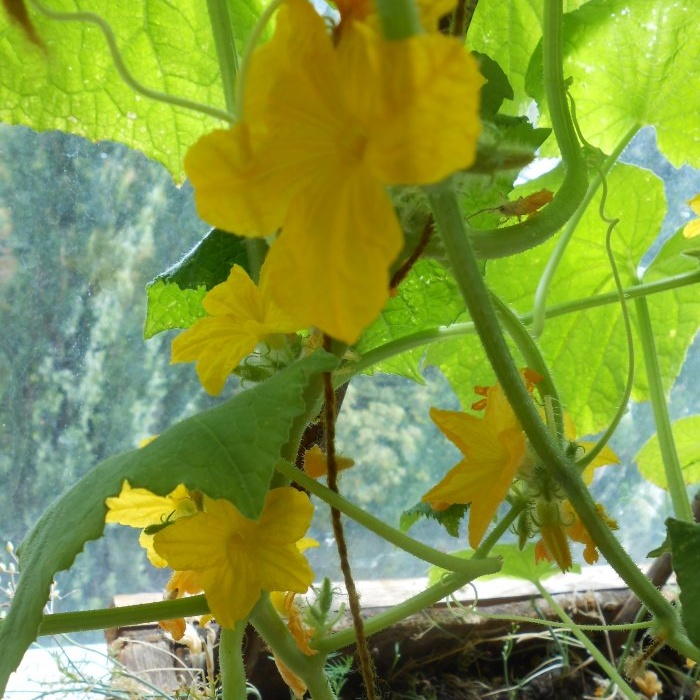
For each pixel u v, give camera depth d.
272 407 0.23
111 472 0.24
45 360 0.48
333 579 0.60
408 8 0.17
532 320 0.40
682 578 0.25
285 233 0.17
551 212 0.30
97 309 0.48
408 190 0.22
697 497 0.49
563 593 0.57
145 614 0.27
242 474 0.21
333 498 0.26
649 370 0.45
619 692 0.52
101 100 0.39
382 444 0.59
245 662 0.45
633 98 0.42
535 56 0.39
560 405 0.32
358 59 0.17
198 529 0.26
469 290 0.22
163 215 0.49
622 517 0.71
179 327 0.38
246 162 0.17
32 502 0.50
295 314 0.17
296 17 0.17
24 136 0.44
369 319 0.16
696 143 0.43
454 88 0.15
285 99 0.17
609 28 0.40
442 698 0.50
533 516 0.29
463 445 0.27
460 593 0.55
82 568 0.53
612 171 0.46
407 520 0.40
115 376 0.50
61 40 0.37
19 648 0.23
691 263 0.49
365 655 0.26
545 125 0.43
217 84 0.39
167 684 0.45
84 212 0.47
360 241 0.16
